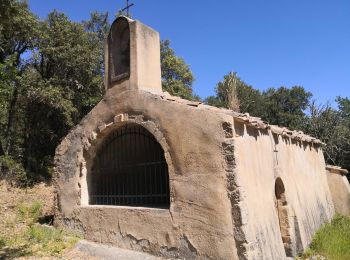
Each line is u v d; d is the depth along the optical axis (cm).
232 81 1586
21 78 1647
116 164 870
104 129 835
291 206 805
